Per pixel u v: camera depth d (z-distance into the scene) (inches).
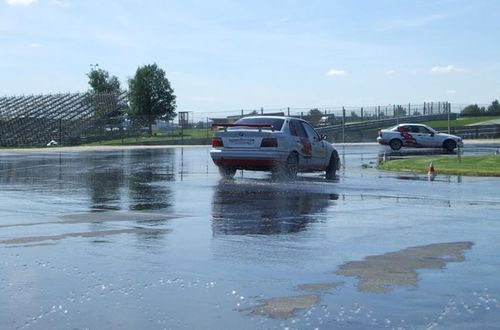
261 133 663.1
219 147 679.1
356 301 222.1
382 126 1968.5
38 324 199.3
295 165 687.7
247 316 206.7
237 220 393.1
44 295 229.1
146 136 2054.6
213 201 488.1
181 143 1892.2
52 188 593.9
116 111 2491.4
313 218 400.8
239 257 289.1
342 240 327.9
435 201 488.7
